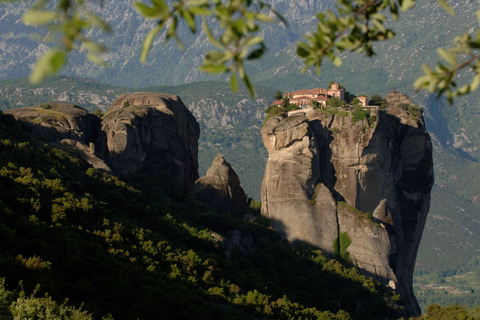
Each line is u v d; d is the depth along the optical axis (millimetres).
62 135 152750
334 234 167250
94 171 137000
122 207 129625
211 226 151125
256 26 10492
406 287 174625
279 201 170250
